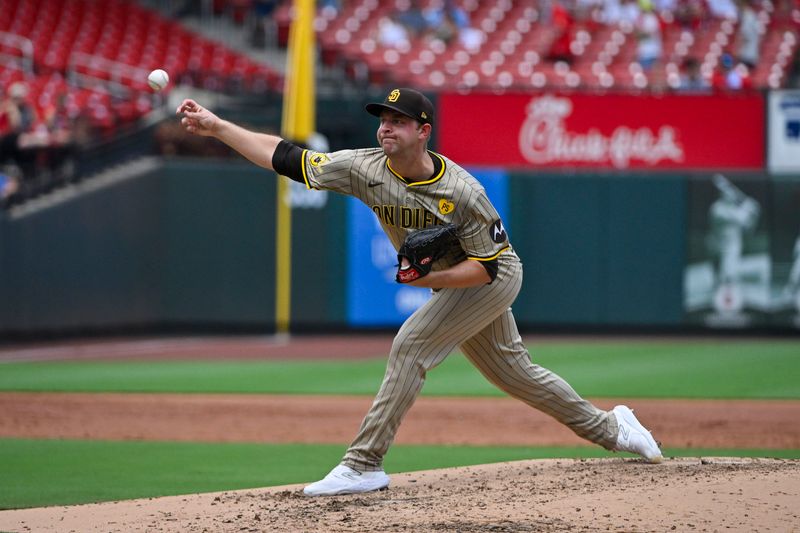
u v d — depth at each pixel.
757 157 70.12
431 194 19.23
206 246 71.00
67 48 79.12
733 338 69.88
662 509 17.16
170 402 41.47
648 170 70.88
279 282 70.19
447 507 18.11
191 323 71.12
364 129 71.06
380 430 19.98
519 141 71.25
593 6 80.94
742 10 79.75
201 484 24.83
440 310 19.86
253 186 71.06
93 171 67.38
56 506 21.02
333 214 71.62
